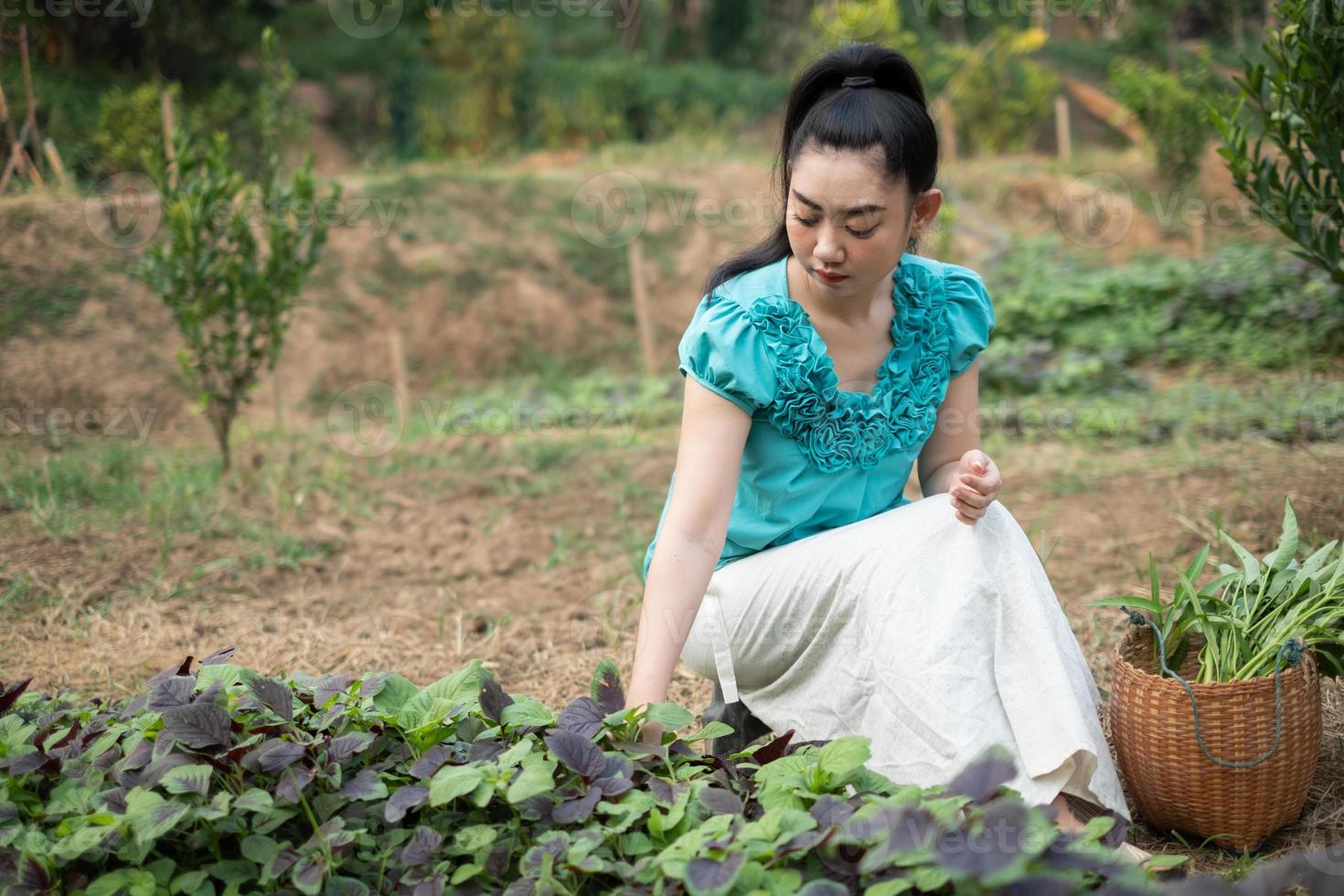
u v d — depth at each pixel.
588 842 1.80
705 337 2.30
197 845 1.95
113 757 2.11
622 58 18.09
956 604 2.14
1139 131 13.18
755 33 19.80
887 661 2.17
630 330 10.65
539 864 1.79
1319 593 2.43
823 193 2.11
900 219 2.17
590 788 1.91
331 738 2.11
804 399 2.32
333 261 9.83
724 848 1.69
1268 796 2.27
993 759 1.78
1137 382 7.29
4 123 9.29
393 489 5.54
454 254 10.38
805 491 2.41
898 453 2.46
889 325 2.44
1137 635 2.52
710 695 3.26
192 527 4.77
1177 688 2.27
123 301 8.07
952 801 1.73
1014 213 12.10
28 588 4.05
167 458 5.96
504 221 10.89
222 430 5.64
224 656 2.39
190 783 1.87
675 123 16.06
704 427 2.32
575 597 4.20
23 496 5.00
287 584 4.32
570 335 10.41
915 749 2.14
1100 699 2.65
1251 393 6.63
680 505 2.29
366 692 2.21
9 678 3.41
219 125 11.30
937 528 2.21
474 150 14.22
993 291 9.17
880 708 2.20
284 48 15.03
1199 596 2.46
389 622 3.98
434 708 2.12
